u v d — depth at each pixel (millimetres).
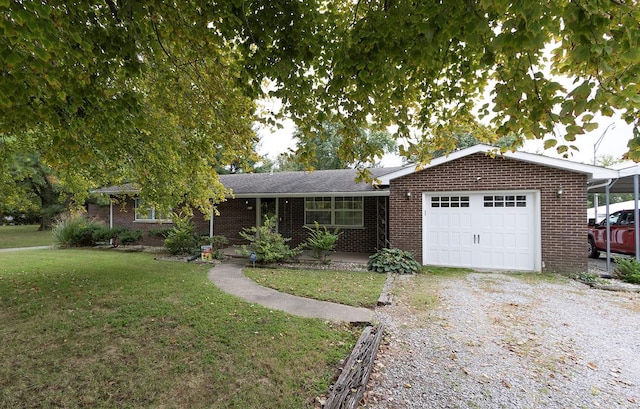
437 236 8852
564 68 2711
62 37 2475
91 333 3988
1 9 1854
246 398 2672
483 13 2135
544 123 2393
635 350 3695
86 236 13078
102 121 3193
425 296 5824
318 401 2639
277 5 2688
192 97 4574
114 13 2922
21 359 3320
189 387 2834
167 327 4180
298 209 12250
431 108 4152
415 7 2443
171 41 3559
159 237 12922
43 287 6211
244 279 7160
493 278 7293
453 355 3547
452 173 8594
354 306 5160
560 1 1994
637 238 7348
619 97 2021
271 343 3689
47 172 12570
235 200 12992
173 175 6047
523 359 3469
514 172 8070
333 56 3023
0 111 2650
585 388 2930
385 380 3025
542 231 7879
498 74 2975
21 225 28547
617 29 1943
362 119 3607
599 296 5855
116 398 2676
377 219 11234
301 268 8648
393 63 2854
